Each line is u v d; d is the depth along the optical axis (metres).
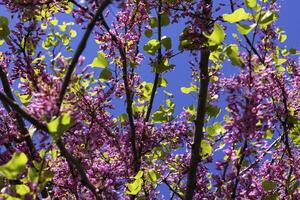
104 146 5.18
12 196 2.62
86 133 4.36
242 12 3.37
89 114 4.57
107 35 4.67
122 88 5.02
